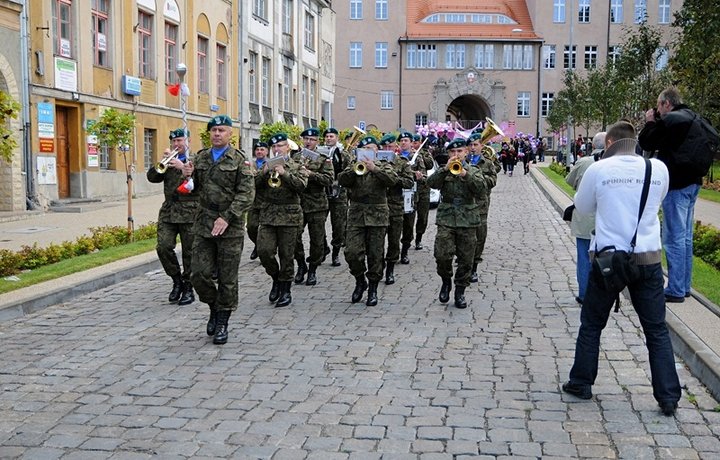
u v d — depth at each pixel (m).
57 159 21.69
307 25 46.62
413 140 14.52
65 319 9.13
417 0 69.88
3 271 11.24
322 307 9.73
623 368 6.98
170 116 27.64
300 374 6.86
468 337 8.12
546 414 5.82
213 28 31.53
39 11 19.95
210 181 8.01
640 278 5.83
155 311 9.55
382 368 7.02
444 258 9.49
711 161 8.49
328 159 11.28
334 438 5.38
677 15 16.88
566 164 42.41
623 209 5.89
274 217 9.63
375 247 9.73
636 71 26.61
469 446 5.22
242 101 34.78
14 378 6.83
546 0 66.50
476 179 9.29
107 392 6.42
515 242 15.41
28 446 5.28
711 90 17.91
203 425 5.64
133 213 20.73
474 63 67.00
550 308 9.49
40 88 20.05
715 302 8.56
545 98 67.25
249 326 8.73
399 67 67.25
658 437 5.37
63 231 16.64
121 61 24.30
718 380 6.09
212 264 8.04
